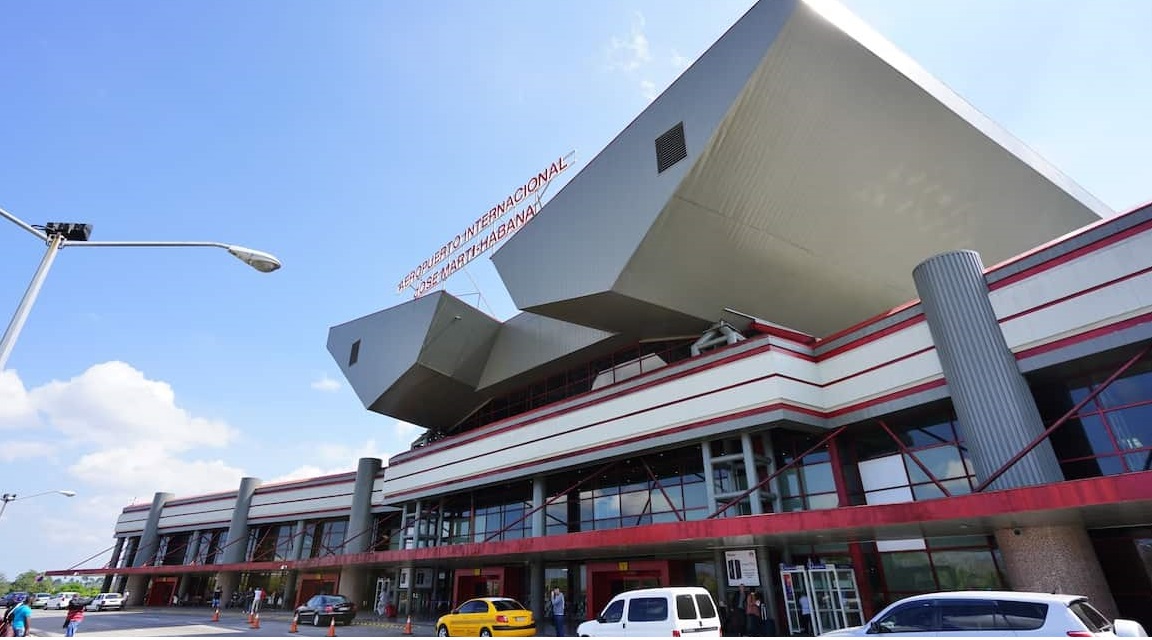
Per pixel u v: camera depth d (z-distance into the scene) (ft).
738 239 72.95
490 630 62.39
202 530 184.24
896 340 65.21
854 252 79.92
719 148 64.49
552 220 80.84
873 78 63.72
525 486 108.37
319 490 164.04
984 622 27.73
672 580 76.02
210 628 93.86
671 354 90.79
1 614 135.23
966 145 73.05
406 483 128.36
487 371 120.67
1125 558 50.29
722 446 76.07
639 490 87.71
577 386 106.63
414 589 124.06
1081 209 93.04
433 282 128.47
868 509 48.70
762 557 66.90
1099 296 50.03
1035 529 49.14
